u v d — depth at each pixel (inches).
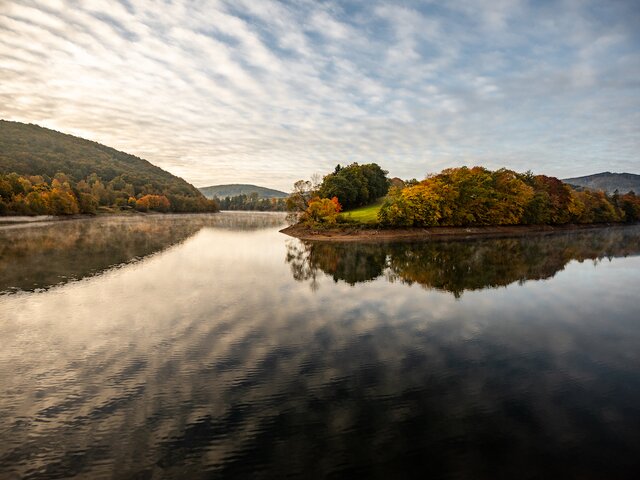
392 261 1873.8
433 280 1406.3
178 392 569.0
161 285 1256.2
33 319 895.7
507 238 3191.4
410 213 3331.7
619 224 5639.8
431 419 504.4
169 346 744.3
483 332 848.9
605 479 396.2
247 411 520.1
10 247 2111.2
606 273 1589.6
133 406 530.6
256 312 973.8
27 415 507.8
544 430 482.3
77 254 1914.4
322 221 3489.2
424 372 645.9
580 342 797.2
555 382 615.8
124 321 887.1
